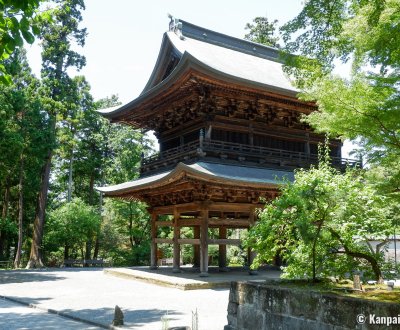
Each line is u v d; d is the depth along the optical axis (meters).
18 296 19.05
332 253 11.37
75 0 44.59
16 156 36.78
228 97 25.27
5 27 6.71
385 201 10.40
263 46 37.41
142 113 29.84
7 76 7.78
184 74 22.66
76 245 53.00
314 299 8.71
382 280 10.98
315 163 28.48
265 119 27.66
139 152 53.09
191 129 27.64
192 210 25.55
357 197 10.55
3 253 49.19
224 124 26.05
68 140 47.81
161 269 29.98
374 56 8.59
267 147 27.69
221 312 14.32
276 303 9.66
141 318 13.31
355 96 8.64
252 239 11.88
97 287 22.41
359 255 11.23
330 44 8.54
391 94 8.73
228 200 24.98
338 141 30.66
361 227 10.98
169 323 12.26
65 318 13.86
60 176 61.84
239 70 27.58
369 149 10.16
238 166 25.27
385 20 7.65
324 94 8.98
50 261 48.91
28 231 51.94
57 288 22.09
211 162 24.36
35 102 39.09
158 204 29.78
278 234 11.69
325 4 8.01
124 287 22.25
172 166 27.33
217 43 34.16
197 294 19.08
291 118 28.16
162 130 31.41
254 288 10.41
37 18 7.87
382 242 12.88
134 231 48.31
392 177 9.66
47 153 41.28
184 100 26.11
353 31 8.16
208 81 23.17
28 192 48.09
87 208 47.47
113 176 54.09
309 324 8.73
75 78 48.94
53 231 45.03
